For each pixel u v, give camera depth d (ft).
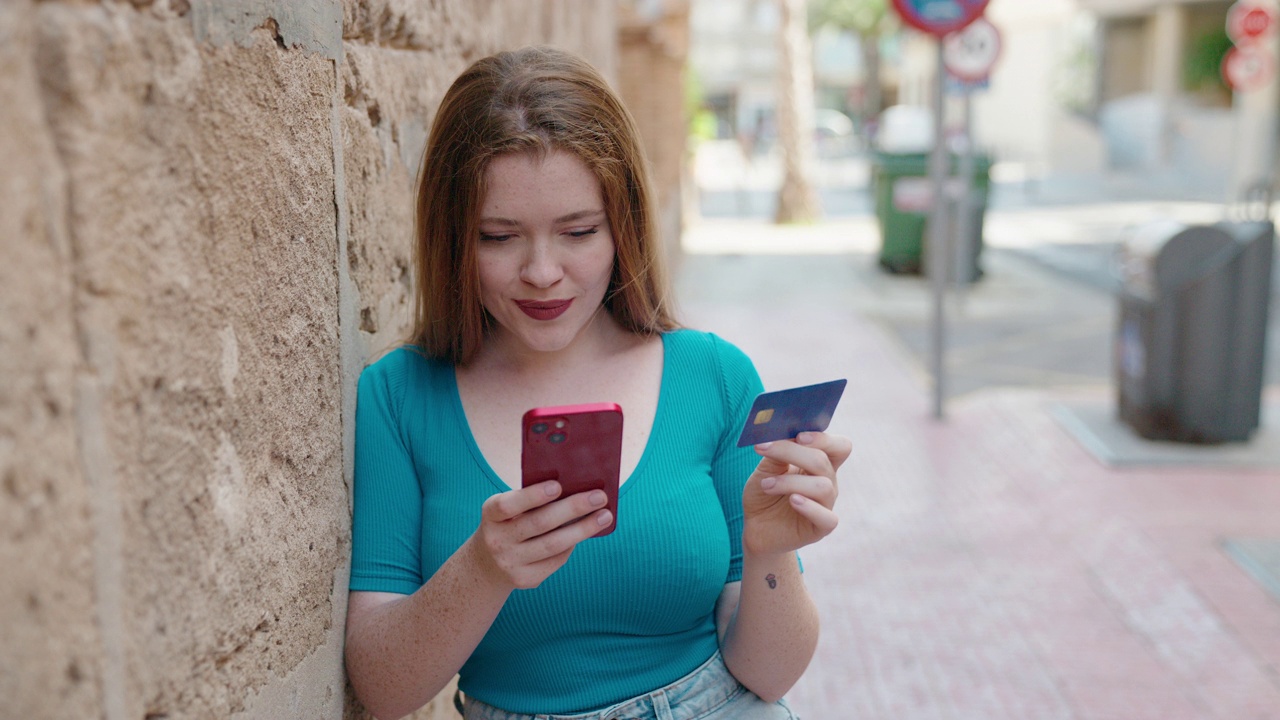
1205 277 19.45
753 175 112.78
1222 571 14.78
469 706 5.43
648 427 5.32
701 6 174.50
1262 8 49.78
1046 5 110.11
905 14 21.06
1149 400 20.18
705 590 5.15
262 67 4.05
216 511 3.69
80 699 2.90
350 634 5.00
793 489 4.69
